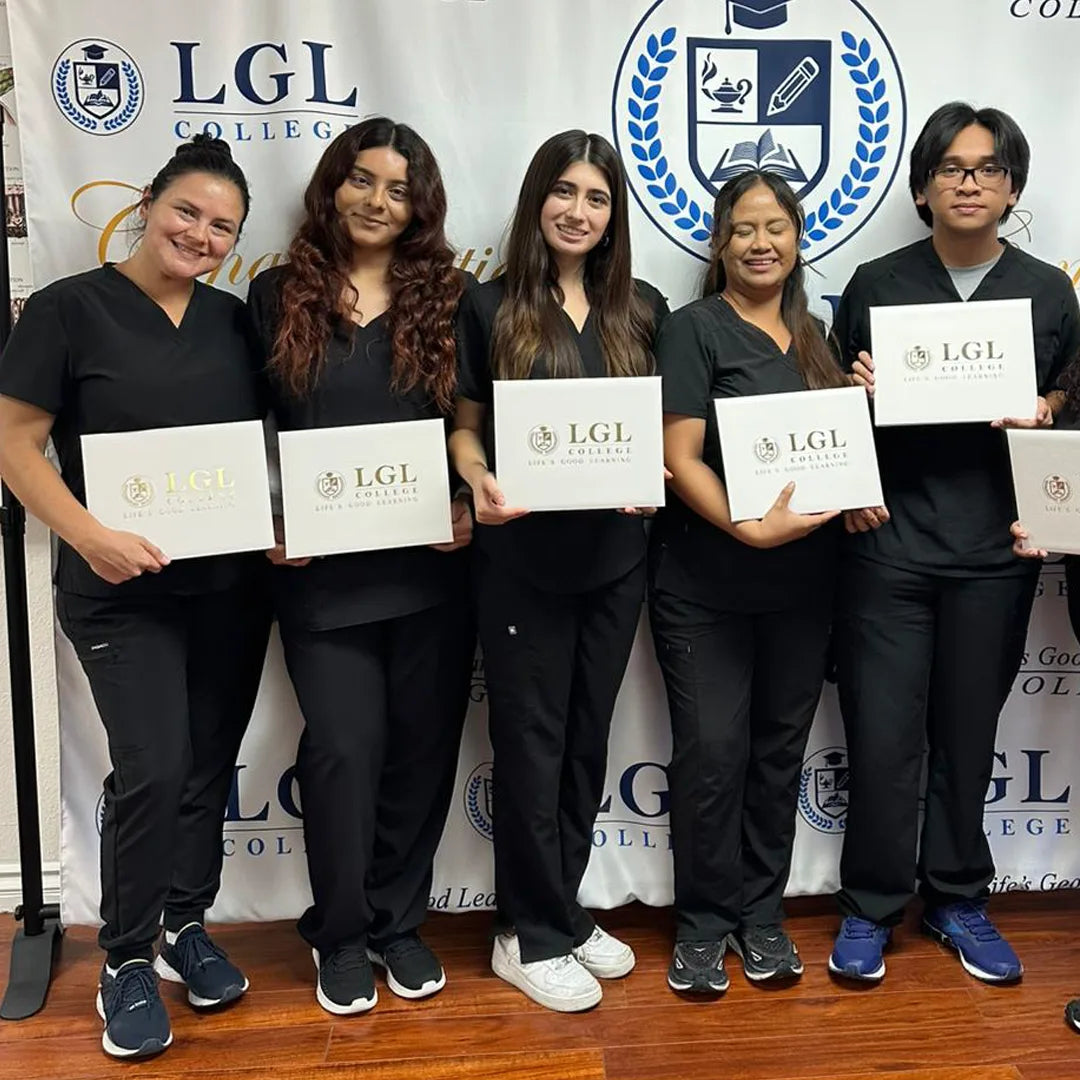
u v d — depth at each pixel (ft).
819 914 6.56
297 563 5.11
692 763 5.56
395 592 5.15
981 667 5.65
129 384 4.70
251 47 5.71
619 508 5.06
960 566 5.50
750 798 5.89
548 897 5.62
